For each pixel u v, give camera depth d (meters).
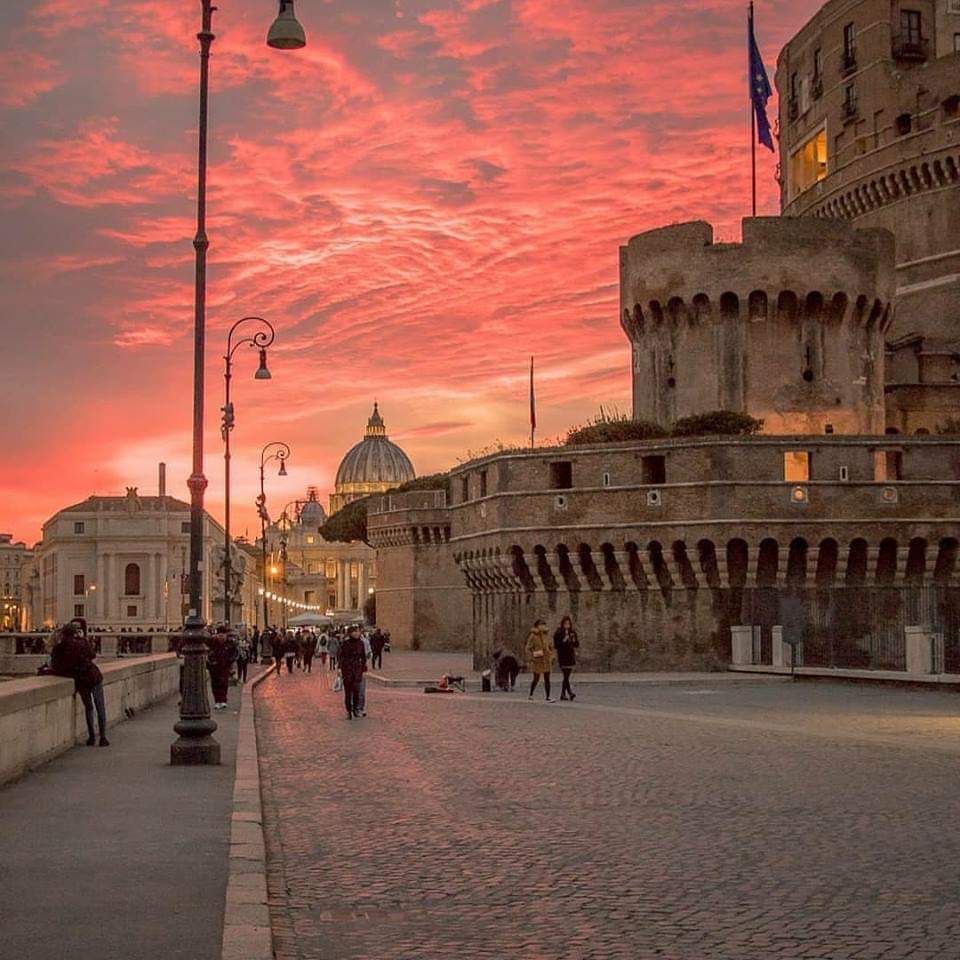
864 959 10.62
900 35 99.56
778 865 14.39
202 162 27.92
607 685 58.56
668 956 10.80
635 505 70.31
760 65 89.38
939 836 16.05
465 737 30.72
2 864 14.01
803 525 67.88
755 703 43.22
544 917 12.26
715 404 83.81
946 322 94.56
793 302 83.75
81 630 28.81
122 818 17.38
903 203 97.44
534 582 73.12
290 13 28.55
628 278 88.69
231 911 11.66
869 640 61.75
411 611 124.94
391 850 15.76
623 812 18.39
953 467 69.31
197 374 27.42
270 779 23.02
